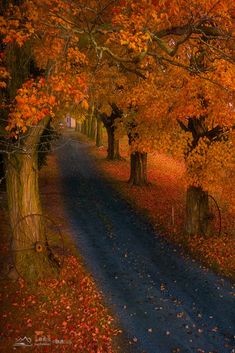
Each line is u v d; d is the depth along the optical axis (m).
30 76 12.27
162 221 20.48
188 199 17.86
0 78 11.29
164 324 11.05
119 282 13.60
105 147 50.25
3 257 13.71
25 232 12.43
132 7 11.16
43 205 22.67
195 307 12.06
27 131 11.90
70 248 16.20
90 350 9.52
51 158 41.75
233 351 9.84
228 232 18.42
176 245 17.38
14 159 12.26
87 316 11.03
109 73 17.17
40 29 10.21
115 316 11.35
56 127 21.95
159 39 10.03
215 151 15.21
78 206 23.27
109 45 14.02
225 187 15.59
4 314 10.45
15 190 12.41
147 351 9.76
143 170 28.55
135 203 24.20
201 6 10.18
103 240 17.72
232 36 10.82
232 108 13.03
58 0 9.95
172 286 13.47
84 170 35.56
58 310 11.05
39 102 8.40
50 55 10.29
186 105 13.70
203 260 15.64
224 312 11.81
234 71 11.31
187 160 15.70
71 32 9.88
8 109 11.42
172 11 11.15
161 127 15.87
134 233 18.95
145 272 14.55
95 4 12.45
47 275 12.65
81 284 12.88
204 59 13.21
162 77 14.22
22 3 10.72
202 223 17.70
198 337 10.46
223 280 14.02
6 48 11.37
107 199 25.25
